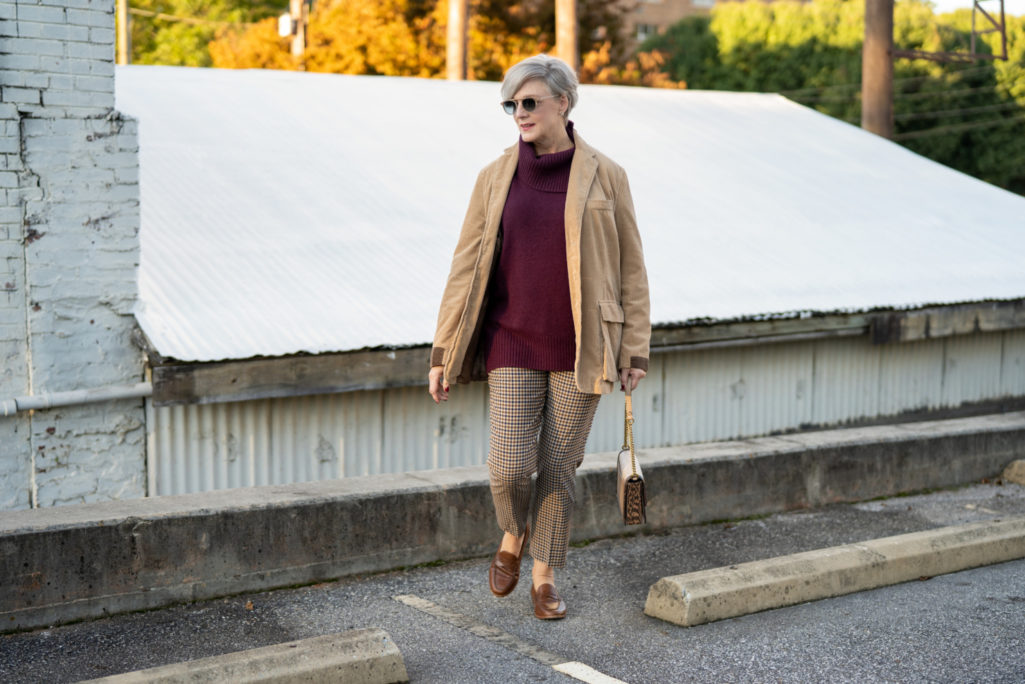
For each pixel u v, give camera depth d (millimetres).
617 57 32750
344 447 6027
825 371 8164
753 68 35188
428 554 4363
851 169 11016
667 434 7430
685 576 3783
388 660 3111
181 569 3811
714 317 6832
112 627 3582
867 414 8445
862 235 9023
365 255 6703
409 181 8180
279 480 5820
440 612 3787
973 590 4113
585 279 3381
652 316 6645
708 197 9203
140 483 5387
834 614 3814
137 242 5168
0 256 4828
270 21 29406
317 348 5410
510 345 3434
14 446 5027
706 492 5043
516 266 3396
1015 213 10422
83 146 4949
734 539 4816
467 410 6488
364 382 5590
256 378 5262
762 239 8445
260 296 5879
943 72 33781
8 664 3242
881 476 5625
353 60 28203
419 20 28578
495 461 3459
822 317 7301
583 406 3473
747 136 11570
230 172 7656
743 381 7754
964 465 5945
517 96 3359
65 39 4824
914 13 34219
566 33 17719
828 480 5438
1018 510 5402
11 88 4727
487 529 4508
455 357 3455
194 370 5105
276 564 4004
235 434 5648
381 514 4230
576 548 4633
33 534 3527
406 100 10367
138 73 9883
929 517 5254
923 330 7855
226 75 10219
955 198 10609
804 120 12852
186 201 7031
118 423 5285
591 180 3400
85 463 5215
